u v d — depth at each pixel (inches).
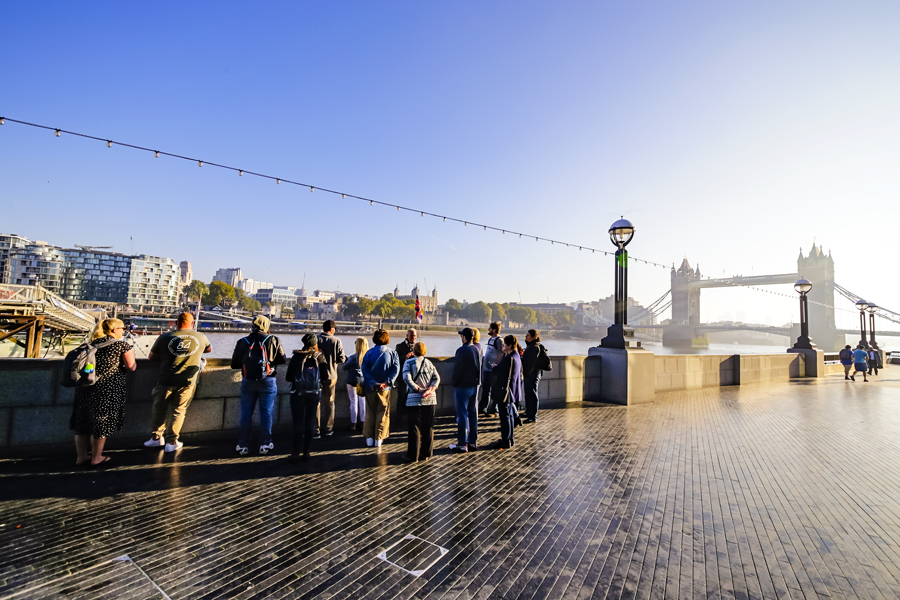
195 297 6446.9
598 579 124.0
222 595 112.0
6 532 139.9
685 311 7549.2
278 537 142.2
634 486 197.2
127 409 234.4
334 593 114.2
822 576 128.0
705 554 139.3
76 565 122.9
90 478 187.8
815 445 276.4
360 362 279.0
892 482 208.2
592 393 441.1
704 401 446.0
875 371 811.4
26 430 213.0
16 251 5083.7
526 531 151.4
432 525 153.9
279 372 277.9
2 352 1350.9
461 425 246.8
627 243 448.8
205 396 252.2
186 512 158.2
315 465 215.2
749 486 200.5
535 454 243.9
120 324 211.6
